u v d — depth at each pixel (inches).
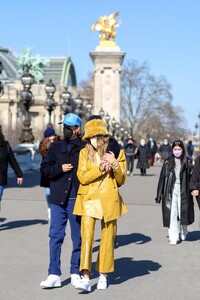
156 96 5019.7
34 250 443.2
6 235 510.3
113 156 324.8
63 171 335.6
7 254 427.5
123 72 4953.3
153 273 373.4
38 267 385.1
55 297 311.9
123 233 536.1
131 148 1483.8
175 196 482.9
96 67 3597.4
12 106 5009.8
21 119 5147.6
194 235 532.4
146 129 5014.8
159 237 515.2
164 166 490.9
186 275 369.7
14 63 7514.8
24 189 953.5
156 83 5022.1
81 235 327.6
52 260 333.7
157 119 4990.2
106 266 327.0
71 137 347.6
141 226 580.4
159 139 5093.5
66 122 346.3
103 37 3631.9
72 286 335.9
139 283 346.3
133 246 470.3
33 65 5457.7
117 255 433.1
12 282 344.2
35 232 526.6
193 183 477.4
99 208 323.6
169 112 5123.0
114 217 325.1
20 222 585.6
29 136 1455.5
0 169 514.9
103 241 328.5
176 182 483.8
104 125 335.6
